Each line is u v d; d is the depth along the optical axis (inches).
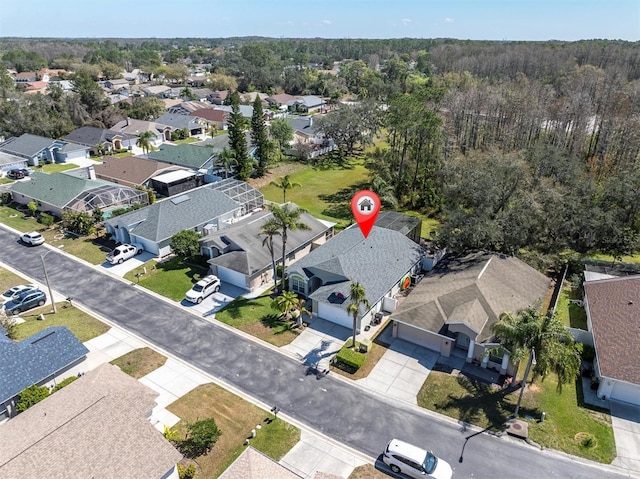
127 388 1001.5
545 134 3336.6
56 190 2365.9
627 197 1916.8
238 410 1128.2
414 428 1083.3
